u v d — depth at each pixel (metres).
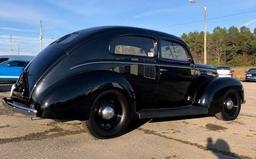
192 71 7.61
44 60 6.19
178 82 7.37
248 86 22.67
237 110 8.23
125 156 5.35
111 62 6.33
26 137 6.32
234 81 8.12
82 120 6.01
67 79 5.92
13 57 19.91
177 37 7.53
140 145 5.92
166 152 5.57
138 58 6.71
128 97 6.33
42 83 5.89
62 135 6.47
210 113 7.78
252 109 10.10
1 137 6.30
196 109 7.43
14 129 6.90
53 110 5.70
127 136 6.47
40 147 5.72
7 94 13.52
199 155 5.45
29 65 6.51
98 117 6.10
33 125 7.23
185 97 7.56
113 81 6.12
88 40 6.26
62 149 5.63
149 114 6.73
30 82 6.03
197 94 7.67
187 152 5.59
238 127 7.46
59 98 5.71
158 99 7.08
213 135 6.70
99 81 5.97
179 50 7.49
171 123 7.64
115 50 6.46
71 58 6.06
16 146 5.76
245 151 5.71
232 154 5.54
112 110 6.18
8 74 18.69
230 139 6.43
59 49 6.23
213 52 93.94
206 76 7.91
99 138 6.19
